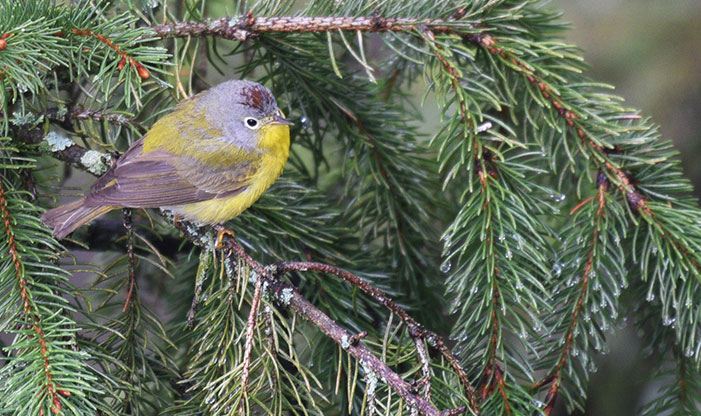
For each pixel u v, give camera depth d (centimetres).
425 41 809
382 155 974
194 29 825
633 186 841
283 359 806
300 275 858
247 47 933
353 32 891
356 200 972
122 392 756
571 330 789
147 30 778
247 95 902
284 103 1011
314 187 1023
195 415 726
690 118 1154
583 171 865
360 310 839
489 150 817
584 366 788
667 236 799
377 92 1057
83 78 850
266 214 905
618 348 1084
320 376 825
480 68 912
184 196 859
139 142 858
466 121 796
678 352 864
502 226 755
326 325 676
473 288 745
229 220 896
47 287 679
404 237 991
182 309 995
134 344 764
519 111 972
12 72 705
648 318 883
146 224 1011
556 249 870
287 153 941
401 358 672
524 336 734
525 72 834
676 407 858
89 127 824
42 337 647
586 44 1194
